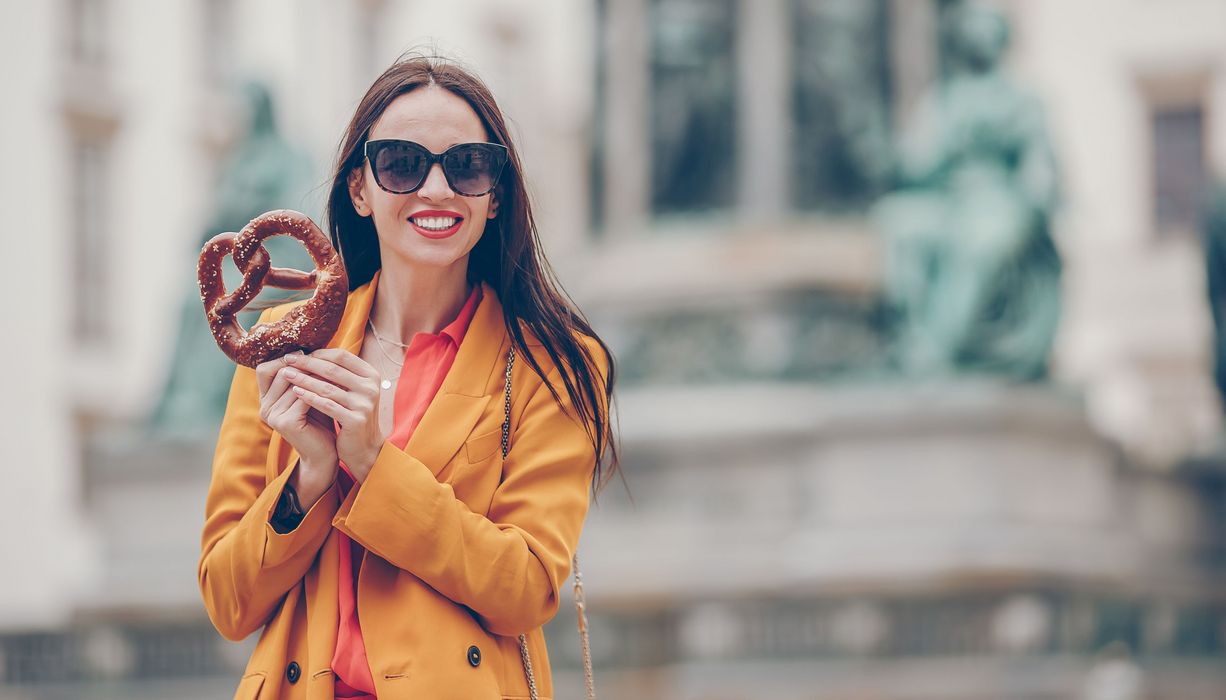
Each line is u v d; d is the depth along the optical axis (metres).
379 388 4.10
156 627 22.55
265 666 4.15
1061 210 22.38
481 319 4.32
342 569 4.15
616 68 26.12
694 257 24.86
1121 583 21.22
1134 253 41.97
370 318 4.40
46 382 40.03
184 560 24.53
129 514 24.94
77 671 22.48
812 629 19.64
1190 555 22.67
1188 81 42.53
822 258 24.62
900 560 20.77
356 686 4.10
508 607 4.10
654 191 25.81
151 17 42.16
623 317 25.16
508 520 4.22
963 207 22.25
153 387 41.03
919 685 19.31
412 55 4.52
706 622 19.78
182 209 42.34
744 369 24.08
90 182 41.16
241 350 4.09
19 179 40.47
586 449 4.32
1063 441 21.45
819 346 24.39
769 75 25.34
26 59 40.66
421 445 4.17
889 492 21.33
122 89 41.56
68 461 40.25
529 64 44.62
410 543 4.02
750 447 22.48
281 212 4.15
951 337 21.98
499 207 4.38
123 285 41.41
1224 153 42.19
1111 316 41.81
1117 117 42.72
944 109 22.58
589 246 26.19
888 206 22.89
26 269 40.34
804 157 25.33
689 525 22.39
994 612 19.94
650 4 25.95
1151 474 22.56
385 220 4.26
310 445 4.07
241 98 26.56
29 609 38.47
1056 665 19.45
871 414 21.48
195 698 21.91
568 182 40.66
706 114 25.62
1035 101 22.44
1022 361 21.88
